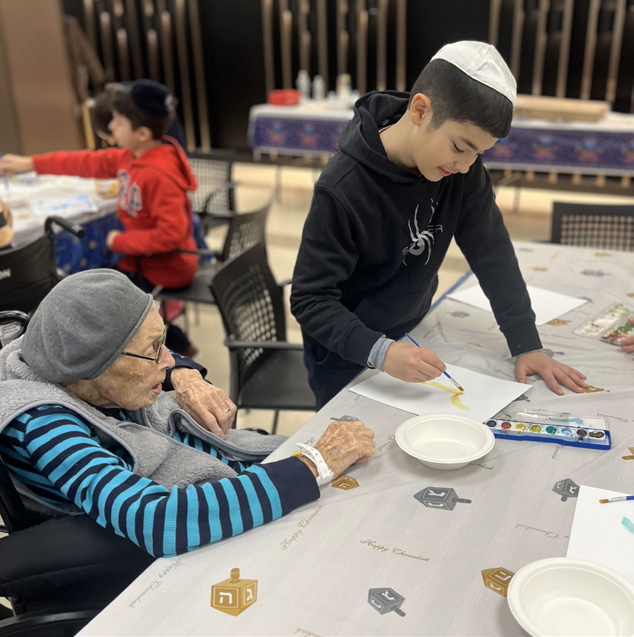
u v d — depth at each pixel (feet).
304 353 5.70
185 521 3.17
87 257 10.48
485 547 3.16
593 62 20.99
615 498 3.48
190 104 26.18
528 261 7.34
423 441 3.93
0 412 3.41
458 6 21.88
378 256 4.93
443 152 4.06
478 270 5.36
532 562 2.89
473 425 3.94
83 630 2.72
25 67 19.89
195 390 4.72
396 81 23.58
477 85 3.77
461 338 5.50
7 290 6.96
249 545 3.21
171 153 9.67
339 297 4.81
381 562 3.07
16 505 3.68
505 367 4.98
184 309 11.55
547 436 4.01
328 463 3.65
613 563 3.04
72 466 3.35
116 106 9.36
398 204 4.69
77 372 3.50
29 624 3.40
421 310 5.65
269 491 3.36
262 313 7.43
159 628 2.73
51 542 3.44
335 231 4.56
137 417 4.23
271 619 2.76
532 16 21.02
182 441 4.52
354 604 2.83
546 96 21.88
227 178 13.56
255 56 24.84
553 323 5.76
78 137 21.65
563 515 3.37
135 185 9.56
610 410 4.34
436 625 2.72
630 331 5.54
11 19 19.25
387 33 23.09
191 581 2.99
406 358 4.27
